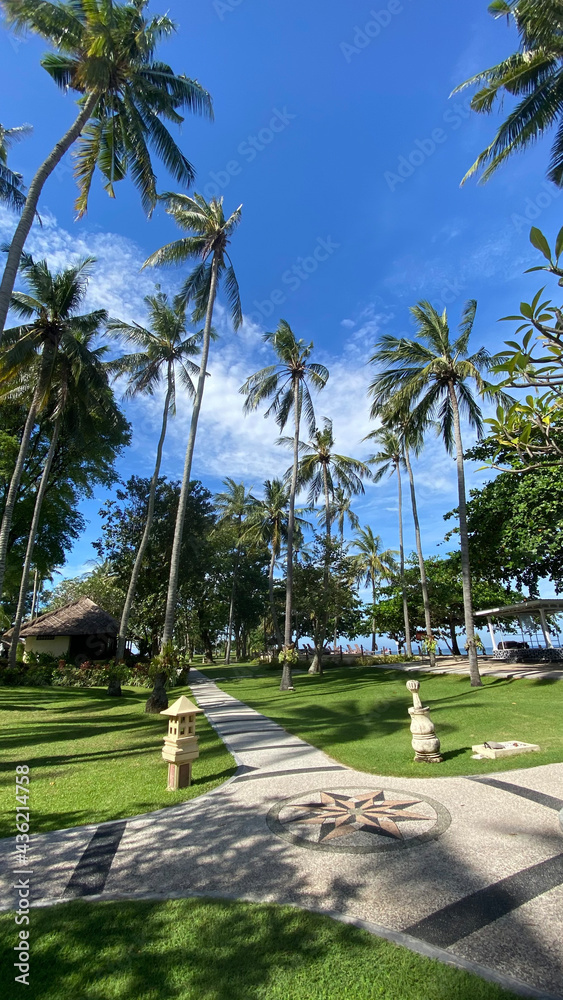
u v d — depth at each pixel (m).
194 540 23.48
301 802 5.50
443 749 7.67
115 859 4.19
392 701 13.63
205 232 15.24
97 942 2.97
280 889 3.58
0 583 15.09
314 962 2.71
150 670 13.05
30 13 8.62
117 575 25.36
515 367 3.67
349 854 4.09
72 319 18.11
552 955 2.69
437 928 2.99
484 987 2.44
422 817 4.87
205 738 9.58
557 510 15.88
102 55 9.05
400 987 2.49
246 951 2.85
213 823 4.96
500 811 4.93
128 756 8.07
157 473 19.78
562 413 4.62
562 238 3.05
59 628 26.81
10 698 16.28
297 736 9.38
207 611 31.59
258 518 35.56
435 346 18.22
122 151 11.66
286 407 23.02
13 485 15.80
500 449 4.43
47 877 3.88
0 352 16.14
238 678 27.31
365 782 6.17
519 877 3.58
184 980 2.61
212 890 3.61
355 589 26.75
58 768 7.30
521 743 7.57
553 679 14.80
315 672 26.22
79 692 18.97
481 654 36.03
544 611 21.14
